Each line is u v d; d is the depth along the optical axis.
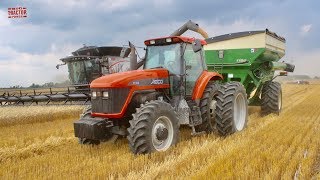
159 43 7.22
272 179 4.49
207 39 10.92
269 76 11.51
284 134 7.38
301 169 4.91
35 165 5.72
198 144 6.63
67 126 10.59
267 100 10.70
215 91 7.59
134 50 7.20
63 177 4.89
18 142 8.04
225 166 4.93
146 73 6.46
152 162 5.46
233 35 10.56
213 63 10.95
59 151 6.82
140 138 5.74
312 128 8.22
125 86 6.11
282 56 12.48
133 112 6.37
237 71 10.68
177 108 6.75
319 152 5.95
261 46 10.16
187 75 7.09
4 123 11.49
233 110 7.41
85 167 5.36
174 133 6.32
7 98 14.49
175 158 5.64
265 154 5.58
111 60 15.88
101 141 6.59
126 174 5.01
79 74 15.86
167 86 6.80
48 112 12.62
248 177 4.56
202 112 7.32
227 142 6.67
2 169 5.55
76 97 11.88
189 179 4.51
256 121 9.47
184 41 6.98
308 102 16.14
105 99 6.16
